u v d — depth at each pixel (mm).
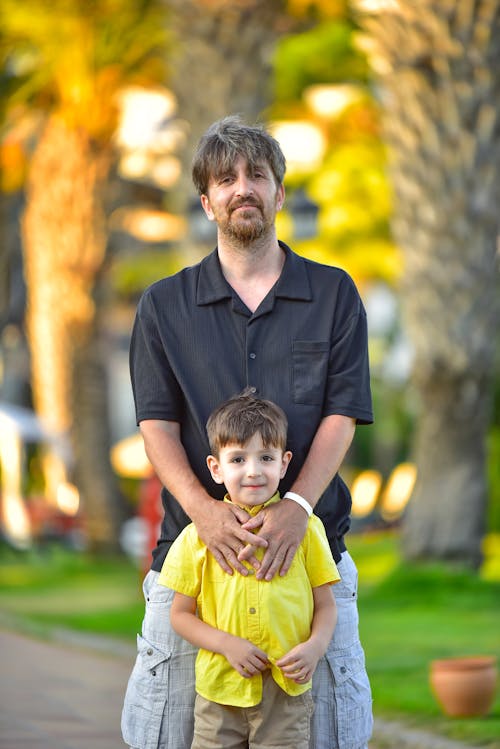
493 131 12367
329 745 4148
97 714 8266
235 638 3922
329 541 4199
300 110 20172
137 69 19516
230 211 4082
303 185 20234
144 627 4262
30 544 22766
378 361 28656
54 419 23562
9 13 18062
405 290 12805
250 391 4059
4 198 23797
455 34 11992
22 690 9258
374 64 12703
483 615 11484
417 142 12430
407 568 12727
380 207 20250
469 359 12617
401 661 9273
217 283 4180
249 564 3916
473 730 6859
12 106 20016
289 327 4148
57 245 21703
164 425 4219
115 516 22344
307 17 14172
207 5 12000
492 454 21203
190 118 12273
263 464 3947
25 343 28500
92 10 18234
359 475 31094
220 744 4051
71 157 21141
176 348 4184
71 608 15008
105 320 22188
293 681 3973
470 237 12516
